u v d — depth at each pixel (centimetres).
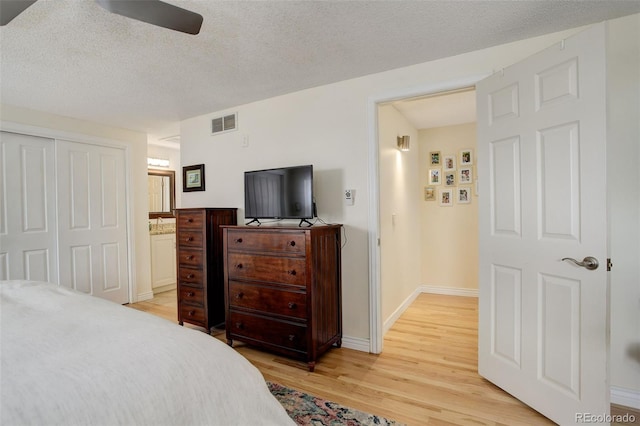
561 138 165
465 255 427
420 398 195
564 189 164
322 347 243
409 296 392
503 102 197
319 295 239
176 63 231
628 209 187
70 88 272
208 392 90
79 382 78
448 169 433
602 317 150
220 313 314
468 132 421
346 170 270
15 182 315
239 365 106
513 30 197
